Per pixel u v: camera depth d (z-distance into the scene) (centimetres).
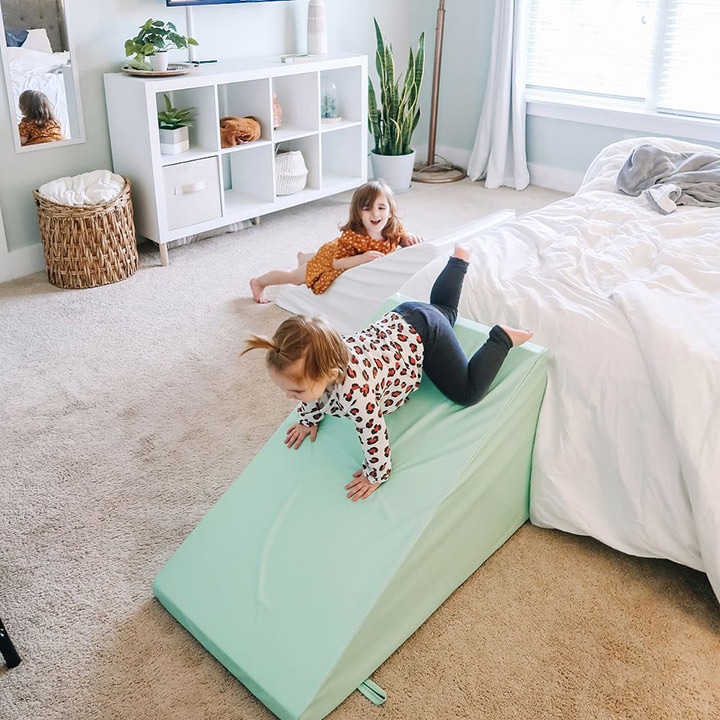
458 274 200
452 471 166
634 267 220
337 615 150
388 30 457
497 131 445
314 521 167
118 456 222
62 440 229
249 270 340
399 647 163
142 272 338
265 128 369
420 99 493
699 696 153
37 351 274
